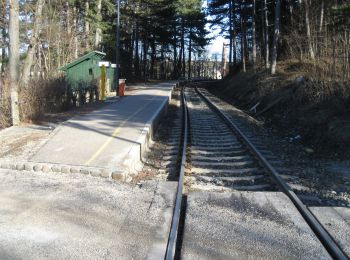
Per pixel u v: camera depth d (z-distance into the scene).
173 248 5.52
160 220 6.50
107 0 42.75
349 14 18.14
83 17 42.75
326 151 12.85
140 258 5.23
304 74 21.36
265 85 25.36
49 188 8.09
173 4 58.69
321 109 15.98
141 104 21.75
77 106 20.92
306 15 24.98
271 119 20.03
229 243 5.72
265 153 12.42
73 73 25.23
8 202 7.20
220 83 51.09
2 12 27.22
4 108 16.70
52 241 5.68
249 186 9.06
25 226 6.15
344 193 8.57
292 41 28.30
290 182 9.34
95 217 6.57
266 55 30.97
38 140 12.45
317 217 6.74
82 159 10.12
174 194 7.84
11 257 5.20
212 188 8.84
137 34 60.88
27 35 31.22
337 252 5.41
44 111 17.89
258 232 6.11
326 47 20.81
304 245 5.67
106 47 50.53
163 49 73.94
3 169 9.63
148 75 72.31
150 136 14.59
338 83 16.06
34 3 30.34
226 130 16.91
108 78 29.95
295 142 14.87
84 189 8.09
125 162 9.86
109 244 5.61
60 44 35.34
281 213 6.92
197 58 112.38
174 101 31.59
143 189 8.18
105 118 16.33
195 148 13.19
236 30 54.44
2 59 30.70
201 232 6.09
